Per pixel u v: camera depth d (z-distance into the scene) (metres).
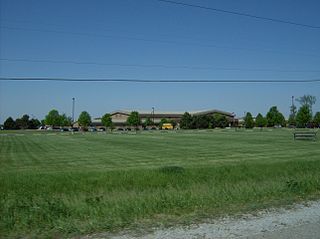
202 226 8.37
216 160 32.34
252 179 19.11
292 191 12.78
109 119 177.38
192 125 162.88
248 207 10.30
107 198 12.01
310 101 147.88
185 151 43.00
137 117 181.88
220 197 11.40
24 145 58.91
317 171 20.30
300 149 43.44
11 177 21.02
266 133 95.75
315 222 8.74
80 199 12.62
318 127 151.25
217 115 174.25
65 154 41.81
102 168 27.98
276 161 29.06
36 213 9.84
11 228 8.48
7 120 197.88
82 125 174.12
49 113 193.50
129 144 57.69
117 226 8.39
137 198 11.38
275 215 9.41
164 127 169.38
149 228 8.23
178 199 10.91
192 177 20.56
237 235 7.69
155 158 35.28
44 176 21.38
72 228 8.26
